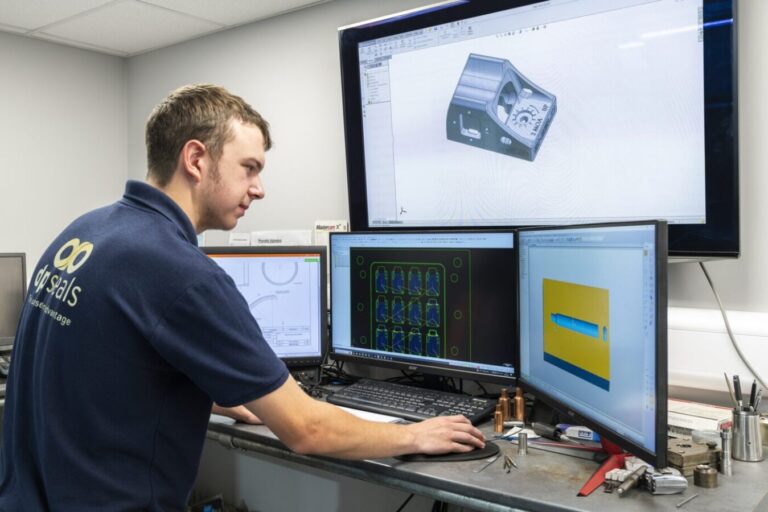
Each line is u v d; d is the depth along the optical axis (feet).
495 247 5.07
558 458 3.95
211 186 3.63
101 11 8.17
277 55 8.34
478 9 5.82
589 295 3.76
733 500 3.22
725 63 4.70
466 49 5.98
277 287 6.17
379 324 5.81
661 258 2.99
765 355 4.75
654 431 3.08
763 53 4.99
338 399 5.25
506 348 5.01
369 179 6.87
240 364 3.18
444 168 6.31
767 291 5.03
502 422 4.58
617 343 3.44
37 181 9.59
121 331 3.11
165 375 3.25
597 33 5.24
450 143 6.23
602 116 5.31
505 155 5.90
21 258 8.27
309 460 4.29
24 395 3.43
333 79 7.78
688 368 5.08
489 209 6.07
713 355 4.97
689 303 5.39
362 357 5.94
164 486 3.30
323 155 7.93
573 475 3.63
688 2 4.80
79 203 10.07
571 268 3.99
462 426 4.09
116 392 3.11
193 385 3.39
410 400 5.12
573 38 5.36
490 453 3.95
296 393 3.43
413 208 6.59
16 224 9.40
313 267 6.18
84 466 3.09
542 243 4.42
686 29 4.83
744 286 5.13
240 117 3.73
